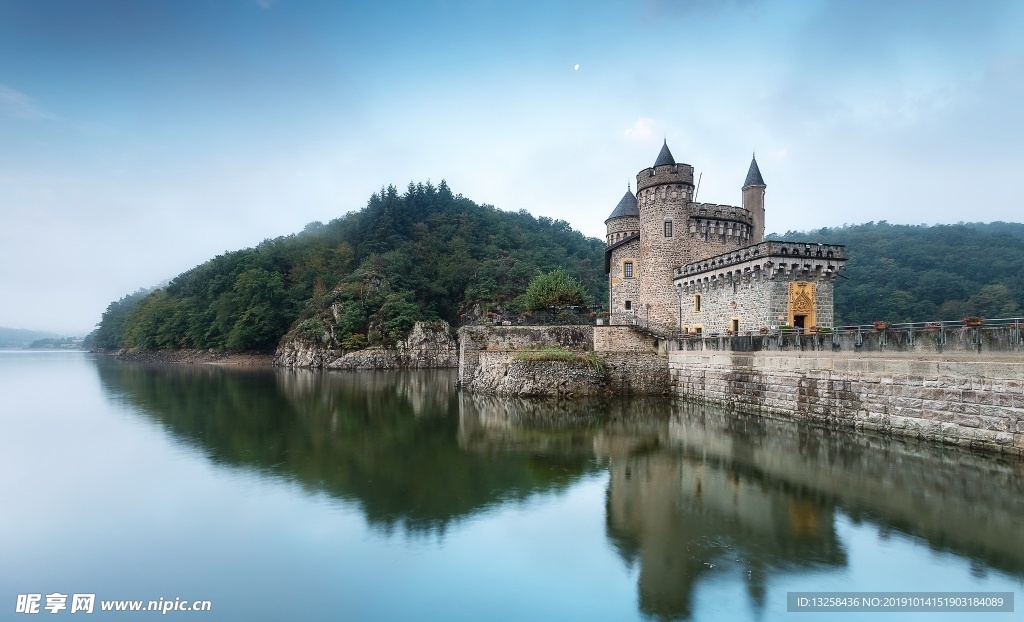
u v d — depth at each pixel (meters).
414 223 144.00
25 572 14.48
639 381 44.88
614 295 54.06
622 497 19.86
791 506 18.38
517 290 122.38
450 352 104.75
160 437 30.86
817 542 15.56
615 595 13.05
